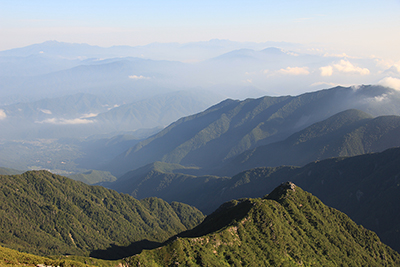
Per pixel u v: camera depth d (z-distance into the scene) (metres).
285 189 199.88
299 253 159.25
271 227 165.38
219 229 166.75
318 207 194.62
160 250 139.50
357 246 180.75
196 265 135.75
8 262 110.50
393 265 178.50
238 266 141.75
